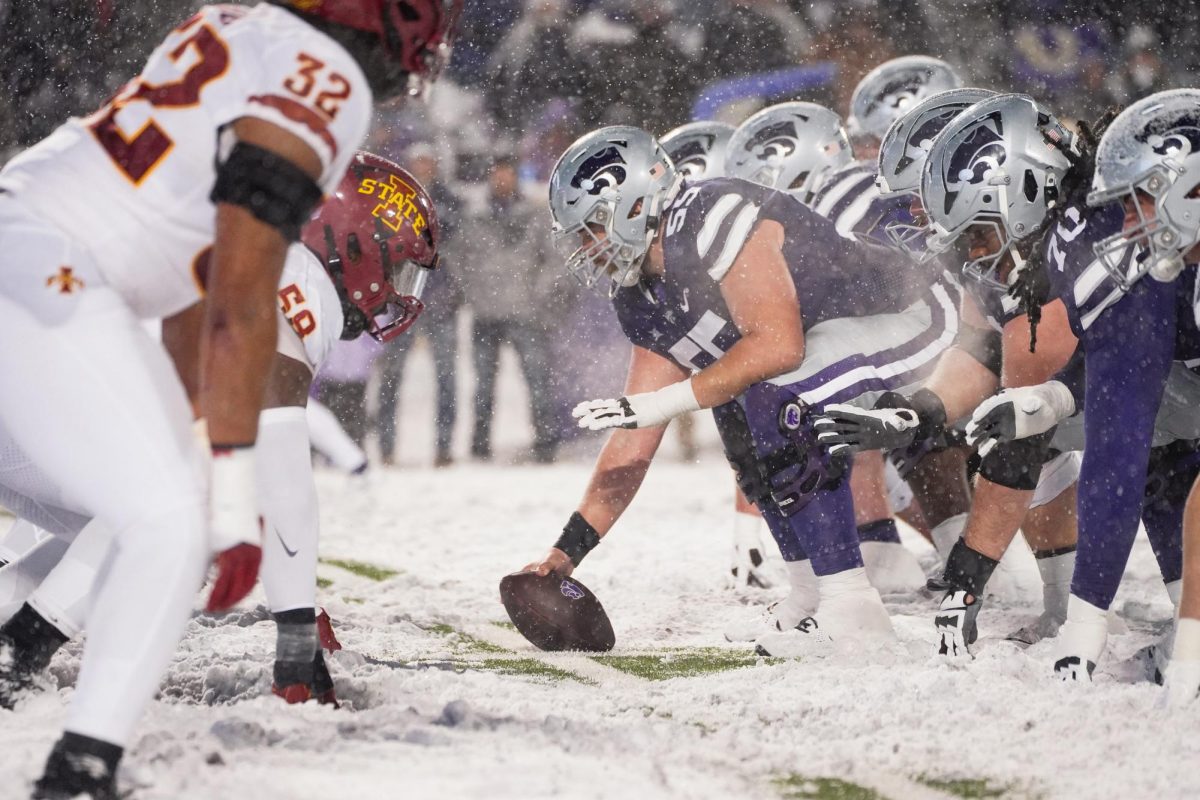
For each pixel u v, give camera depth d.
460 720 9.94
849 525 13.55
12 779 8.22
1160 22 37.50
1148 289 11.15
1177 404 12.38
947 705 10.88
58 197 8.50
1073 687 11.33
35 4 32.03
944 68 18.38
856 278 13.80
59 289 8.30
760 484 14.32
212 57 8.45
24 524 11.98
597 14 34.34
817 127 16.78
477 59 33.22
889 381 13.71
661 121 35.16
